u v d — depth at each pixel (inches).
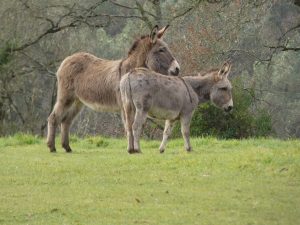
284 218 1092.5
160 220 1092.5
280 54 4453.7
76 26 3833.7
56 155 1796.3
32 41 3882.9
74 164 1587.1
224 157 1560.0
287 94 4271.7
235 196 1230.3
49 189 1327.5
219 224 1062.4
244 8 3161.9
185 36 3494.1
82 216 1128.8
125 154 1734.7
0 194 1290.6
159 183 1348.4
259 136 2502.5
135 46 1795.0
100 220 1102.4
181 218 1099.3
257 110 2837.1
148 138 3272.6
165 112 1691.7
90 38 4377.5
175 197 1232.2
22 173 1493.6
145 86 1662.2
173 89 1694.1
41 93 4429.1
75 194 1280.8
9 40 3796.8
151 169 1483.8
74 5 3732.8
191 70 3299.7
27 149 1967.3
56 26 3804.1
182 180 1364.4
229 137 2556.6
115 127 4092.0
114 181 1380.4
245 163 1465.3
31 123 4210.1
